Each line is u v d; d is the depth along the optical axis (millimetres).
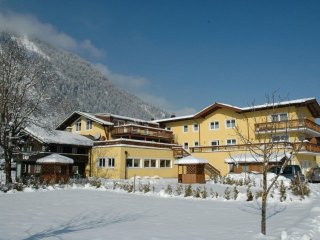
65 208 13469
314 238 7820
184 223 10055
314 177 32438
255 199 17031
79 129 48125
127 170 38219
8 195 19172
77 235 8055
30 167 37344
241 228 9180
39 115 31406
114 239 7625
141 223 9984
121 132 43312
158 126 53031
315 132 40406
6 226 9297
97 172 39812
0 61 27000
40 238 7691
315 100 40750
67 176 29359
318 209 12344
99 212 12383
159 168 42125
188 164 30094
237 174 30500
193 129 48812
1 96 25719
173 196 19078
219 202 16359
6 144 25469
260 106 39500
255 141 39062
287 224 9688
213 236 8062
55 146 38062
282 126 36031
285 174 26969
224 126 45000
